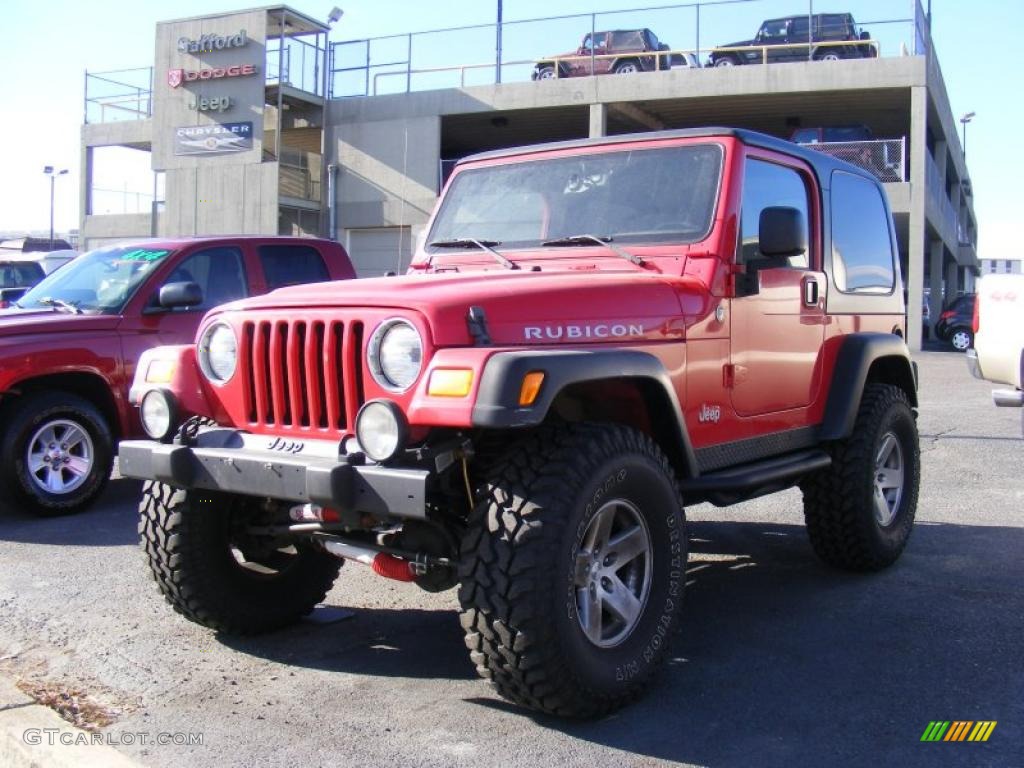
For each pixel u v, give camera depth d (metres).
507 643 3.14
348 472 3.17
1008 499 7.20
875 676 3.83
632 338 3.73
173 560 4.07
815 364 4.95
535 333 3.42
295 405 3.54
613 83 23.67
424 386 3.17
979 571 5.33
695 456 4.02
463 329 3.25
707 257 4.15
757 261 4.39
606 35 24.31
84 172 31.14
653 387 3.67
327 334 3.44
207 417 3.92
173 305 6.75
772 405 4.59
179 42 26.73
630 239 4.34
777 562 5.59
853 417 5.04
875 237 5.76
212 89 26.45
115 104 30.69
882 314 5.73
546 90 24.30
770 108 24.89
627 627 3.52
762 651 4.12
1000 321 5.50
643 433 3.77
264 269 7.91
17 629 4.41
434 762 3.12
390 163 26.00
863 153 22.31
